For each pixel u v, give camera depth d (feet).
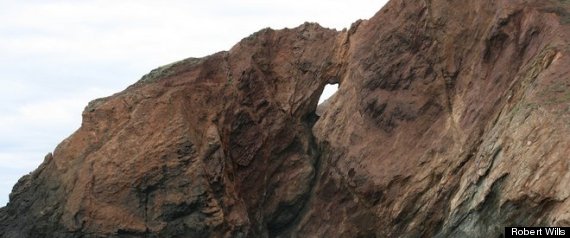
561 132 86.22
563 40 100.73
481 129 108.27
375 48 133.69
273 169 138.10
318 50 146.82
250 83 140.56
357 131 129.80
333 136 134.41
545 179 84.02
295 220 136.26
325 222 129.39
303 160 138.00
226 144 135.23
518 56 109.29
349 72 137.90
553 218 80.84
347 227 124.67
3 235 130.52
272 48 149.28
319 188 133.90
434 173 113.19
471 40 120.57
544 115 89.81
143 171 125.49
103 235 122.42
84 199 124.98
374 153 124.57
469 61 119.55
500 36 113.50
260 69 144.77
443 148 114.42
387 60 130.82
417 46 127.85
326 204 131.03
